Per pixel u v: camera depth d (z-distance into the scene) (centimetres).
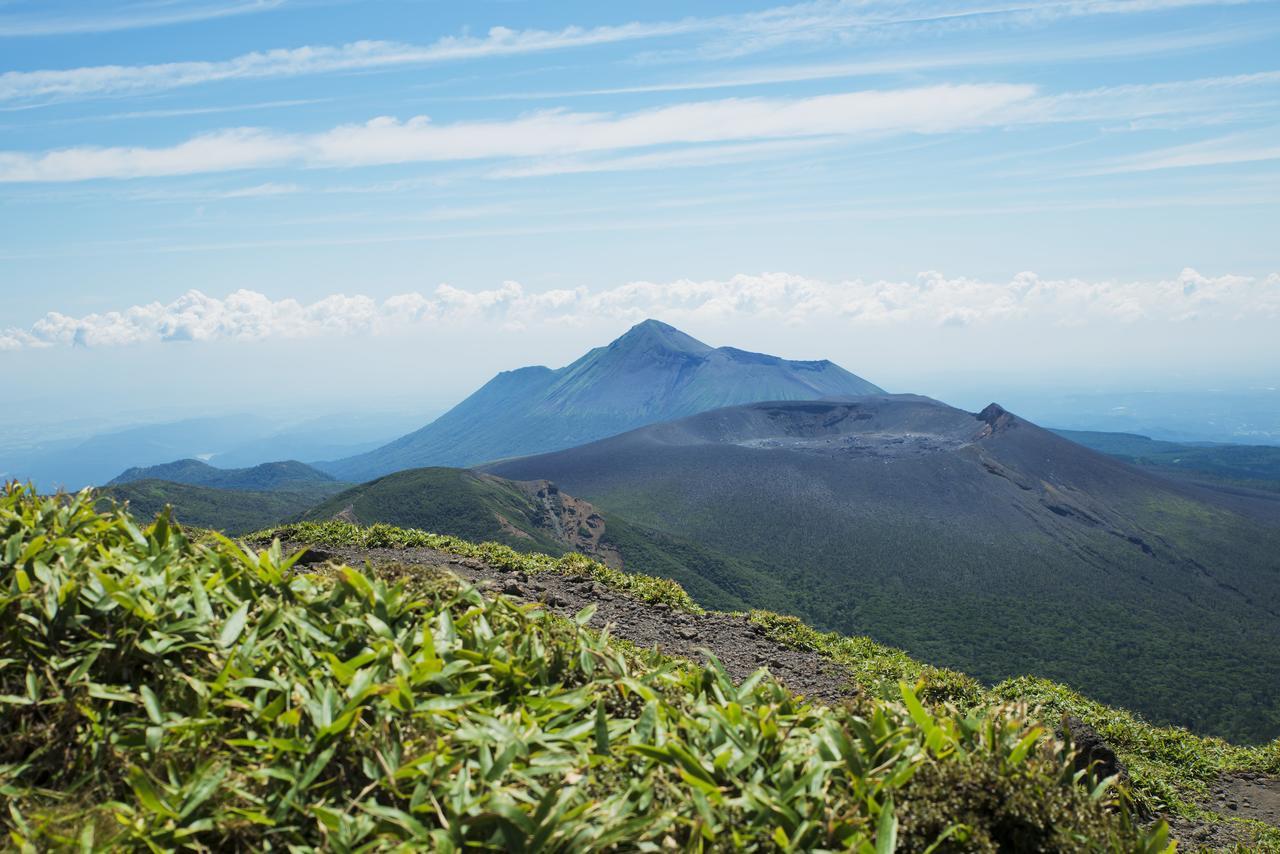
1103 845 403
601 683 507
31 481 645
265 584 557
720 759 413
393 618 543
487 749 406
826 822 381
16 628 459
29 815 372
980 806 403
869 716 508
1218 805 1130
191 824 365
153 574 518
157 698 444
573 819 364
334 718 426
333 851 354
